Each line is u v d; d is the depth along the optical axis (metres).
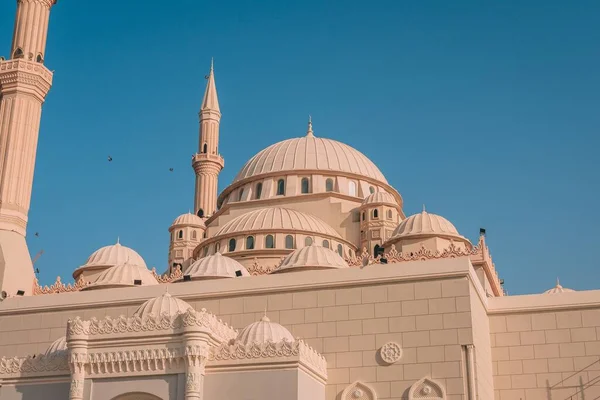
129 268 58.59
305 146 77.62
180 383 35.22
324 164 75.62
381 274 41.88
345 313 41.81
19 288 55.09
